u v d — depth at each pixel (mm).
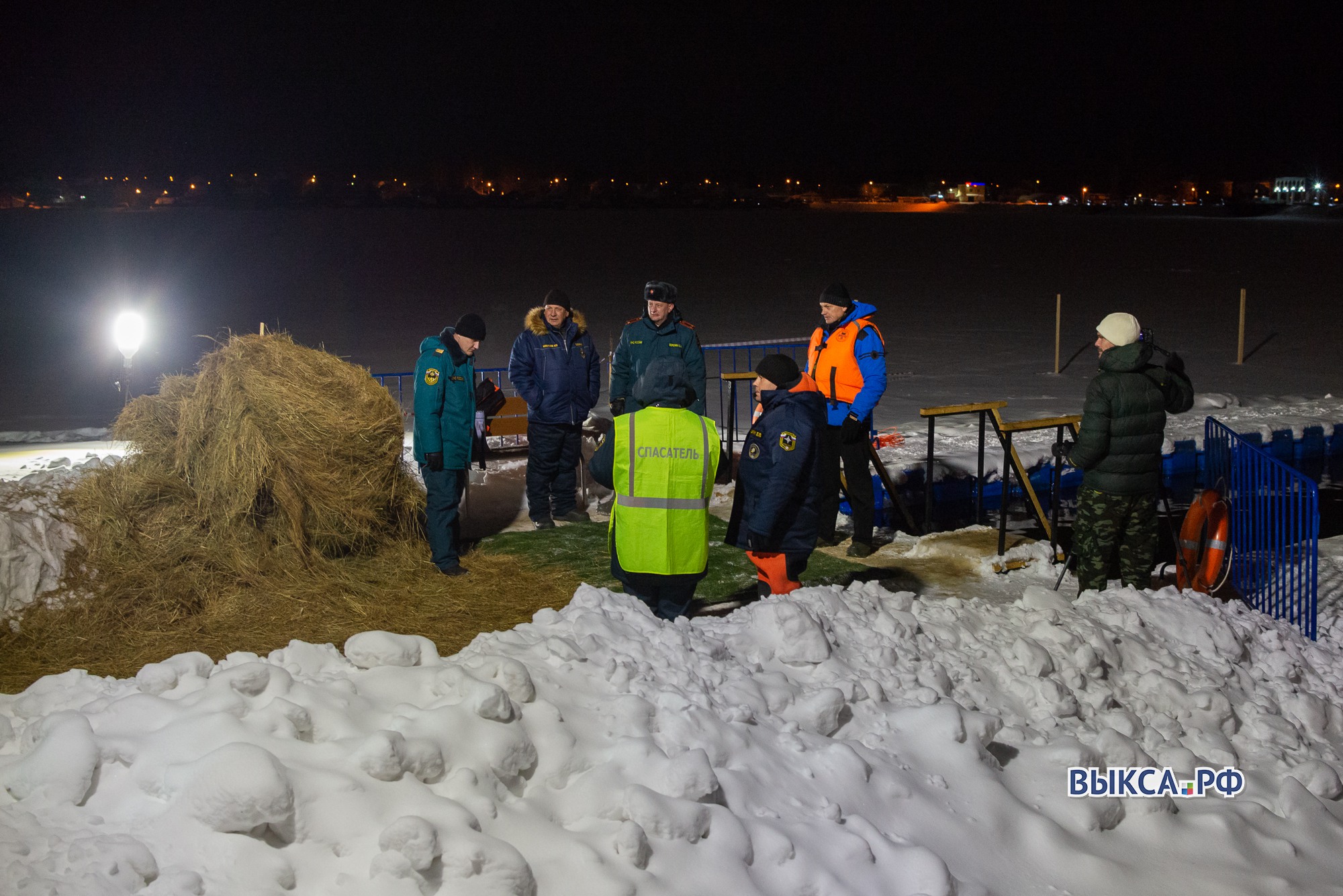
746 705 3473
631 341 7027
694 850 2750
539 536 6969
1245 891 3277
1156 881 3301
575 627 3770
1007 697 4164
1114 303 27016
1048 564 6668
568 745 2980
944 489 9367
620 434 4430
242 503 5648
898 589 6289
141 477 5688
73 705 3129
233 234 71000
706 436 4418
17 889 2188
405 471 6523
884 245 60094
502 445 8125
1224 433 6816
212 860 2369
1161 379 5574
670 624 4012
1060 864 3271
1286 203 142250
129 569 5324
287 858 2422
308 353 6355
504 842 2502
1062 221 108750
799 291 31062
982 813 3365
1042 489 9789
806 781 3213
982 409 6945
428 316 24391
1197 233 76125
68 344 18500
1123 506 5629
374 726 2943
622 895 2529
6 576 5027
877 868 2932
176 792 2527
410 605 5578
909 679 3986
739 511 4766
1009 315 24328
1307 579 6727
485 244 60219
